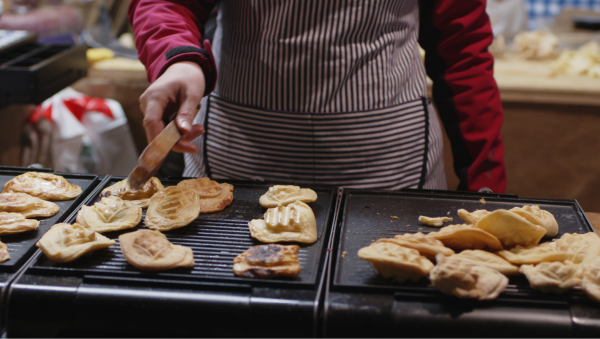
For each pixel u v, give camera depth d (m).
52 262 0.80
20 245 0.84
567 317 0.69
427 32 1.31
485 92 1.25
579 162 2.23
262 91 1.18
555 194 2.32
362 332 0.69
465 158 1.28
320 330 0.71
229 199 1.00
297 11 1.10
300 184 1.09
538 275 0.74
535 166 2.29
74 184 1.06
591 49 2.32
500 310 0.70
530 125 2.21
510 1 2.74
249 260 0.78
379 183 1.21
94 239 0.83
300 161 1.20
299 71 1.14
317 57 1.13
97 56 2.28
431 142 1.26
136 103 2.32
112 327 0.72
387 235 0.90
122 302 0.72
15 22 2.31
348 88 1.16
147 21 1.12
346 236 0.89
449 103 1.28
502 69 2.32
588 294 0.70
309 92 1.16
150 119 0.91
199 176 1.32
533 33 2.53
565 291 0.72
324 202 1.02
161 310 0.71
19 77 1.53
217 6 1.33
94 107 2.16
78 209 0.97
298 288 0.74
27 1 2.44
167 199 0.96
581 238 0.84
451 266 0.71
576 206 0.99
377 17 1.13
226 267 0.80
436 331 0.69
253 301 0.71
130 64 2.26
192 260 0.79
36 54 1.83
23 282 0.75
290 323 0.70
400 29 1.22
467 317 0.69
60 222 0.92
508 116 2.21
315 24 1.11
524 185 2.34
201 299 0.71
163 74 0.99
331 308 0.70
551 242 0.87
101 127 2.17
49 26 2.43
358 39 1.13
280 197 1.00
